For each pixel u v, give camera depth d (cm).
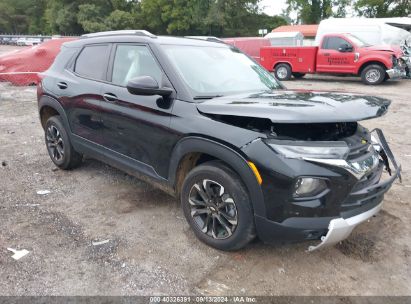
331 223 245
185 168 317
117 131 362
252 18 4953
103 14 5084
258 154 251
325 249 307
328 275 275
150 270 277
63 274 271
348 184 247
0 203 381
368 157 268
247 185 259
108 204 383
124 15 4834
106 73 383
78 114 411
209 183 291
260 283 265
